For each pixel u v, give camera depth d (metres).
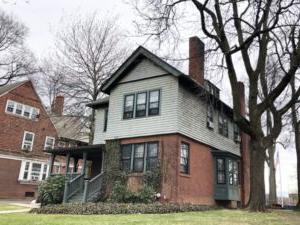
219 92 22.81
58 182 18.89
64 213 13.41
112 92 20.55
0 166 28.67
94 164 23.44
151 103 18.67
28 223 8.85
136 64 20.00
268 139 16.17
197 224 9.05
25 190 30.34
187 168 17.95
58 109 37.72
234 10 15.41
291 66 14.94
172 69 18.08
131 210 13.40
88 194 17.53
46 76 41.34
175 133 17.25
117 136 19.27
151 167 17.45
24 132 31.34
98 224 8.72
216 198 20.52
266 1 14.27
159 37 14.34
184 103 18.42
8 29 42.00
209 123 21.23
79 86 29.19
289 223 10.16
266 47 16.38
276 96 15.58
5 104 30.02
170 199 16.28
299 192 23.20
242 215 12.78
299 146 24.16
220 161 21.12
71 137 35.09
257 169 15.32
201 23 14.62
